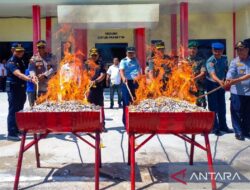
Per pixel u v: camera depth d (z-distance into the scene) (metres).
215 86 7.00
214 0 12.59
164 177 4.63
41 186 4.32
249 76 6.04
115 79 11.28
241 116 6.73
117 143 6.45
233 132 7.25
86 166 5.12
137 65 7.39
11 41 16.48
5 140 6.75
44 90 6.47
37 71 6.57
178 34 14.47
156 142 6.48
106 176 4.68
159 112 4.06
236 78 6.40
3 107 11.43
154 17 11.86
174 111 4.15
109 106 11.84
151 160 5.39
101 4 11.93
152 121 4.06
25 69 6.75
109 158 5.52
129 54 7.32
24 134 4.22
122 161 5.37
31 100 7.20
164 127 4.09
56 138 6.82
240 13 14.84
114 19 11.80
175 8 13.31
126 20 11.82
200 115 4.05
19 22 16.41
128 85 7.31
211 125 4.08
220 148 6.03
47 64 6.70
